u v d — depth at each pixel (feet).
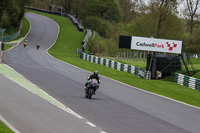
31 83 130.72
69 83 146.30
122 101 110.01
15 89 107.96
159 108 103.45
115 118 77.36
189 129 74.43
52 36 527.40
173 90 173.06
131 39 233.96
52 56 320.50
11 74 153.28
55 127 61.41
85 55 338.34
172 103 121.19
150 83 195.93
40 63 234.99
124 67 269.64
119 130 64.80
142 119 80.18
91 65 281.33
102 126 66.90
